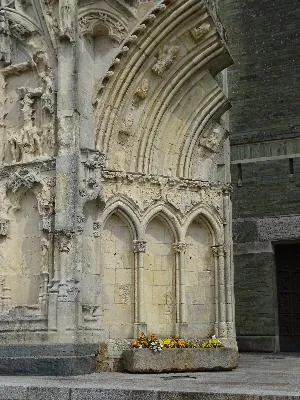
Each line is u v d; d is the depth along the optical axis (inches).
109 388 383.2
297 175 818.8
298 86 834.2
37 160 559.5
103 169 590.6
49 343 507.8
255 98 854.5
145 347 529.3
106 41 604.7
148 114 637.3
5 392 401.4
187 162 663.1
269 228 822.5
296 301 829.2
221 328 633.6
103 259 595.5
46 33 576.4
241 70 868.0
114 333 593.3
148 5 597.6
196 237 659.4
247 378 455.8
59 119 550.6
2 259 563.5
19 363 501.4
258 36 866.1
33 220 566.6
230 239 663.1
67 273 521.7
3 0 602.5
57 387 391.9
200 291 647.1
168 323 623.8
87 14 588.1
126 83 606.2
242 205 841.5
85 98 576.1
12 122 593.3
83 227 544.1
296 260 840.9
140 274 602.9
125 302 602.9
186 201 642.8
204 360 524.1
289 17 854.5
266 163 836.6
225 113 717.3
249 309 815.1
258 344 800.9
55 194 542.3
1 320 535.2
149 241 634.2
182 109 665.0
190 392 361.7
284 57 847.7
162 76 636.7
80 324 523.5
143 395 370.9
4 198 571.5
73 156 541.6
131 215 606.9
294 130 826.2
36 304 537.6
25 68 592.1
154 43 607.8
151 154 638.5
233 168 852.6
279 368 550.9
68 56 561.6
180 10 599.2
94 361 528.1
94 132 583.8
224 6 892.0
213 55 645.3
